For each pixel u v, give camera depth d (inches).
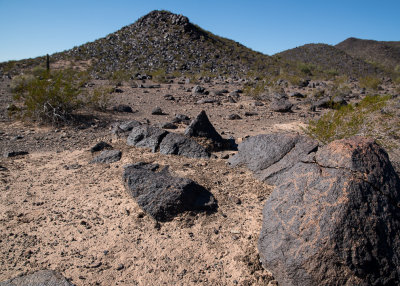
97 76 1121.4
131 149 277.4
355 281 113.0
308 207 129.4
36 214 179.6
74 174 232.8
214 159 252.8
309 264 116.7
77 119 407.5
